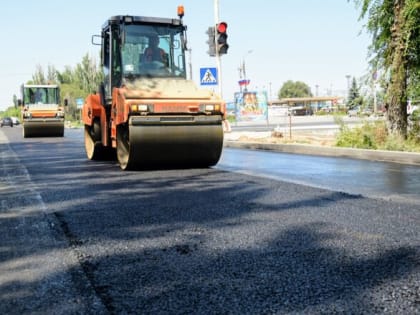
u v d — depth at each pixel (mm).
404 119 12125
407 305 2805
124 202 6250
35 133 27328
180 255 3871
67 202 6352
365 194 6426
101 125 11320
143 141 8961
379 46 12219
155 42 10266
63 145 19734
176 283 3240
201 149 9453
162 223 4992
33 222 5199
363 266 3490
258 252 3893
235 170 9445
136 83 9680
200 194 6715
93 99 11586
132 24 10141
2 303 2988
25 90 27172
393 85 11836
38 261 3814
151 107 8938
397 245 4000
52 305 2932
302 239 4246
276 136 18750
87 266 3652
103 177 8797
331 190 6785
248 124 37562
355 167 9547
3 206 6188
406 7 10961
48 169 10492
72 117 73125
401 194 6383
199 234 4512
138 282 3279
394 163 10141
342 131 13961
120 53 10016
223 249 4004
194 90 9820
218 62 17094
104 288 3186
